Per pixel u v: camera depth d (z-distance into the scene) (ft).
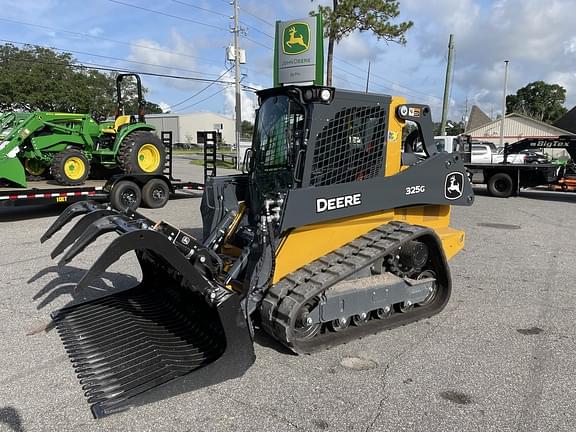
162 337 13.01
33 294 17.60
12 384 11.46
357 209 13.97
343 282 14.01
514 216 38.65
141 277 19.53
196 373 11.02
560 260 23.88
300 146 13.24
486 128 165.99
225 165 93.25
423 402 10.87
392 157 14.99
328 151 13.50
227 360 11.39
